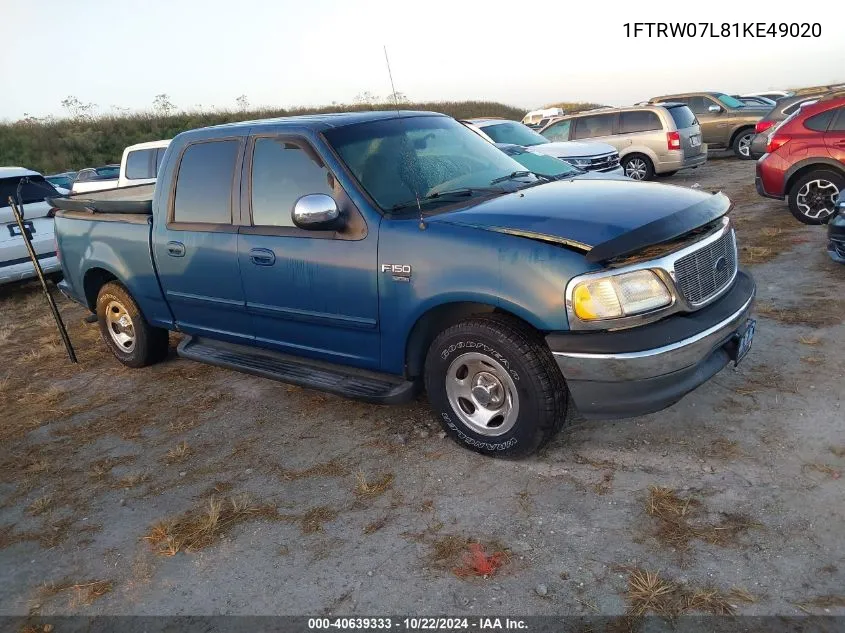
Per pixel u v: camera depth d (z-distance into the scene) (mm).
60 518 3682
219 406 4867
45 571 3252
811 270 6391
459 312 3732
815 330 4891
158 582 3057
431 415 4289
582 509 3180
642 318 3135
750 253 7223
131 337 5762
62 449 4496
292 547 3174
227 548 3225
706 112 18297
